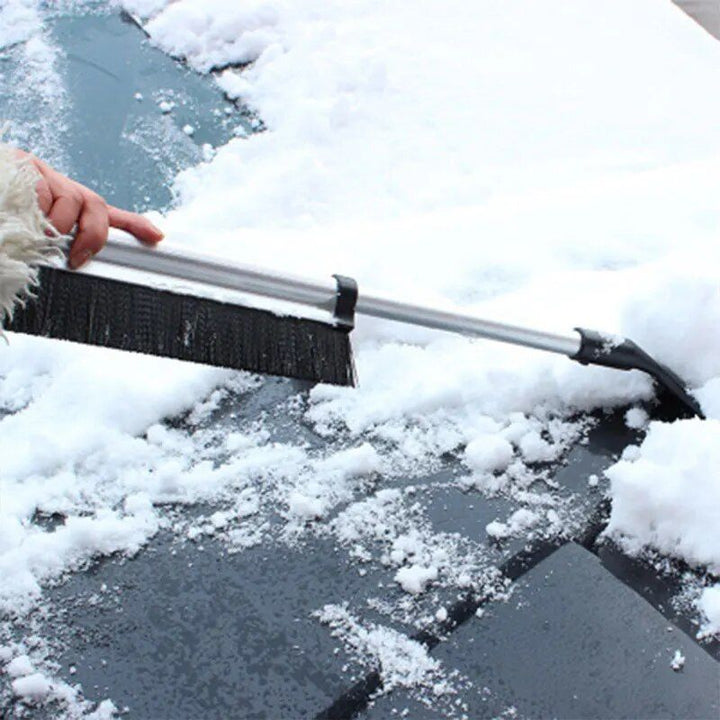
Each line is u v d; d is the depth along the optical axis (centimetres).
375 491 143
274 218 215
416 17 271
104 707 117
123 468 146
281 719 117
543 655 124
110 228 129
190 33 259
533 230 197
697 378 156
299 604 129
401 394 156
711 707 118
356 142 234
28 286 124
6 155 111
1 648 123
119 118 239
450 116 241
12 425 152
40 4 275
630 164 228
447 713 118
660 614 128
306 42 258
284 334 138
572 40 267
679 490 135
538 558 135
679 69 258
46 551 133
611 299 175
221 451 149
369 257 185
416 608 128
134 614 127
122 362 160
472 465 146
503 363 159
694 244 193
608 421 154
